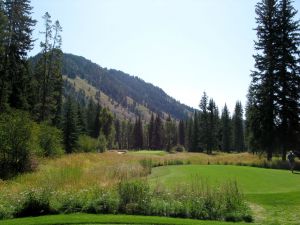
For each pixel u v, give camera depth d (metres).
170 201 15.02
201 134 92.50
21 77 44.66
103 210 14.48
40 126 34.78
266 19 39.53
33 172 24.97
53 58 53.38
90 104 110.75
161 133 139.75
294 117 37.78
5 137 26.25
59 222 12.33
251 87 39.88
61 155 37.22
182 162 36.19
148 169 26.42
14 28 44.47
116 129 162.12
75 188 16.77
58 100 60.28
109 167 25.27
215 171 24.94
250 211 14.26
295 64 38.31
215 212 14.27
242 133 103.50
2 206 13.68
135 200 14.88
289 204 15.05
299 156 37.78
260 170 25.78
